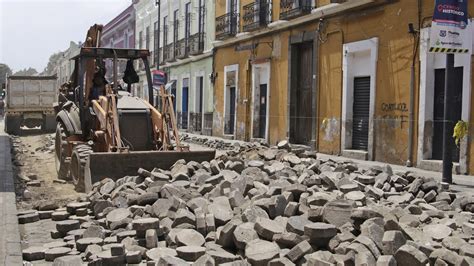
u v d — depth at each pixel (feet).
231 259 17.40
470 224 20.47
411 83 48.37
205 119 99.19
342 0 56.59
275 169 31.04
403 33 49.34
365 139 55.88
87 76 43.24
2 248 20.11
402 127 49.52
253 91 79.00
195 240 19.71
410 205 23.34
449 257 16.22
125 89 44.09
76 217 26.18
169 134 36.63
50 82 98.32
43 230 25.03
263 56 76.23
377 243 16.89
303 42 66.74
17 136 93.09
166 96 37.78
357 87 57.16
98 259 18.22
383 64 51.98
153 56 133.18
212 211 21.56
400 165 49.47
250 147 40.14
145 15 141.49
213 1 94.84
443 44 35.81
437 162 45.21
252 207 20.90
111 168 33.06
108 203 25.88
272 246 17.75
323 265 15.83
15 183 39.99
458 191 32.73
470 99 42.65
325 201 21.13
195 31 104.83
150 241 20.24
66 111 43.93
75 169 38.34
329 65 60.80
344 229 18.34
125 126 36.96
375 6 53.01
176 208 22.61
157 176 29.14
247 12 79.30
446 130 37.27
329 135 60.64
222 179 27.76
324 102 61.77
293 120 69.15
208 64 98.02
